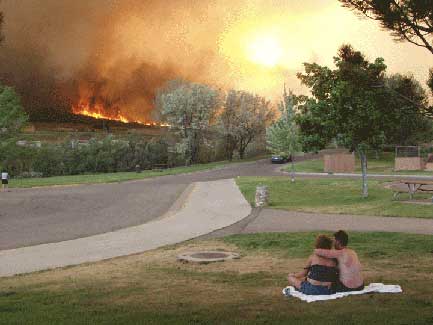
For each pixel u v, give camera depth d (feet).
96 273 38.65
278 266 39.93
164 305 27.27
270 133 145.28
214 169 223.92
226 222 69.00
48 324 23.41
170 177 181.57
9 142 201.87
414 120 39.04
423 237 51.96
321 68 93.56
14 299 29.63
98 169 247.09
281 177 159.12
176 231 62.03
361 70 38.83
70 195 115.34
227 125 300.81
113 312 25.75
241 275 36.35
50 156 236.84
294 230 59.98
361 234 54.44
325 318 23.52
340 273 28.45
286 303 27.04
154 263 42.52
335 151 345.10
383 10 31.45
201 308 26.30
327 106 91.20
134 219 76.48
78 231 64.75
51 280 36.19
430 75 35.29
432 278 34.17
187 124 261.65
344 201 91.35
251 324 22.94
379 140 90.89
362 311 24.71
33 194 118.21
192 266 40.68
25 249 51.24
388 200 87.71
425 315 23.88
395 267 38.45
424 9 31.04
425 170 180.96
